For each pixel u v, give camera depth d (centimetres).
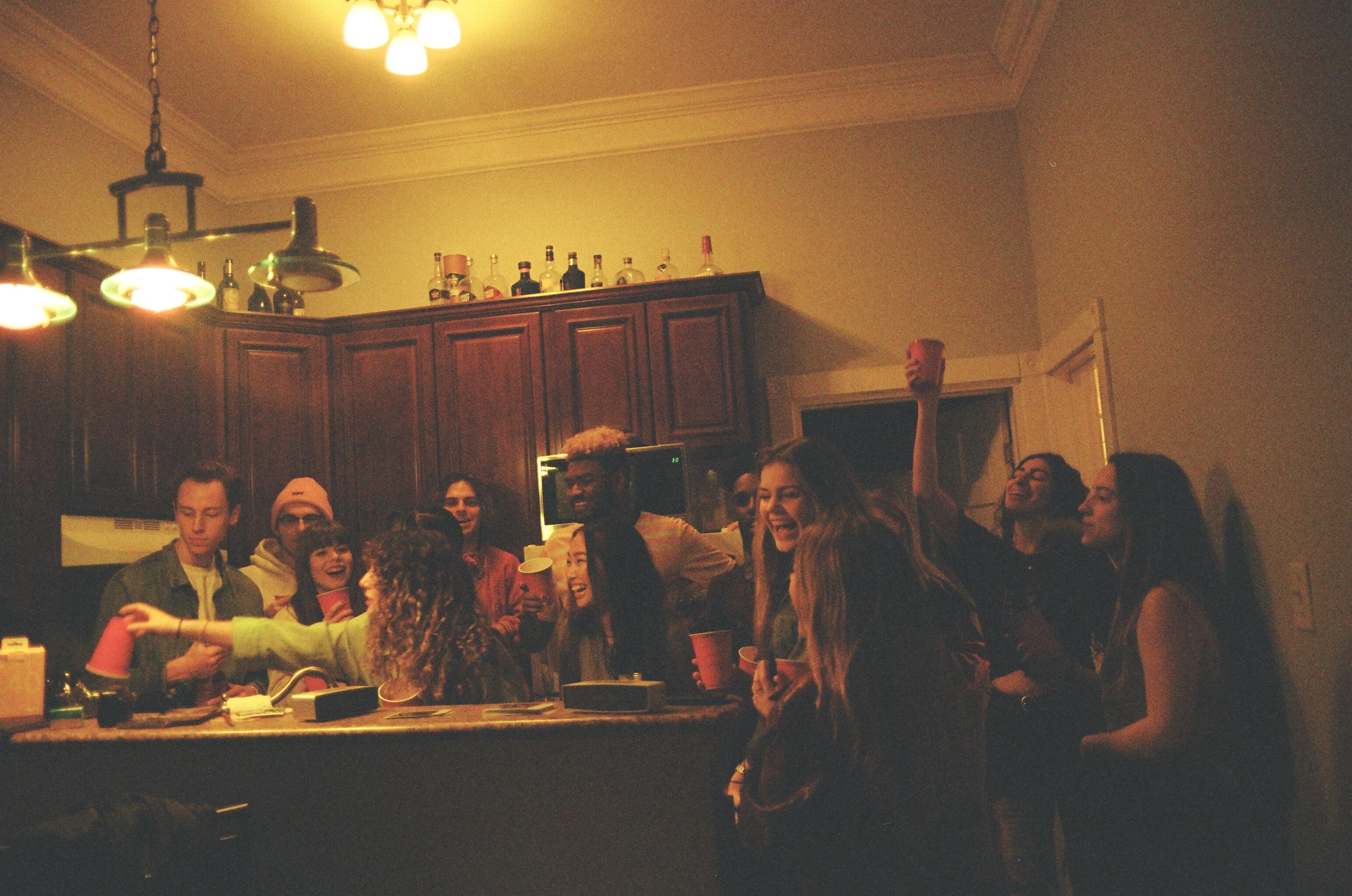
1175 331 218
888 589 109
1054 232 318
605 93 356
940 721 109
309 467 338
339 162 381
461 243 377
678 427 322
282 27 293
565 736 132
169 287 190
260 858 142
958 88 355
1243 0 173
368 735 135
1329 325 150
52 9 274
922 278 353
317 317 379
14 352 231
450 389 336
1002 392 356
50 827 104
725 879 130
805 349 356
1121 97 244
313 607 226
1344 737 153
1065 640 212
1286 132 161
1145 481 168
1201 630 154
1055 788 207
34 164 285
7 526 227
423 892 138
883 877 104
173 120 343
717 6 301
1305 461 161
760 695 128
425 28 261
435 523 204
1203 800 149
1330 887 159
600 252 369
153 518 288
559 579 258
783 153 365
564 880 134
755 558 154
